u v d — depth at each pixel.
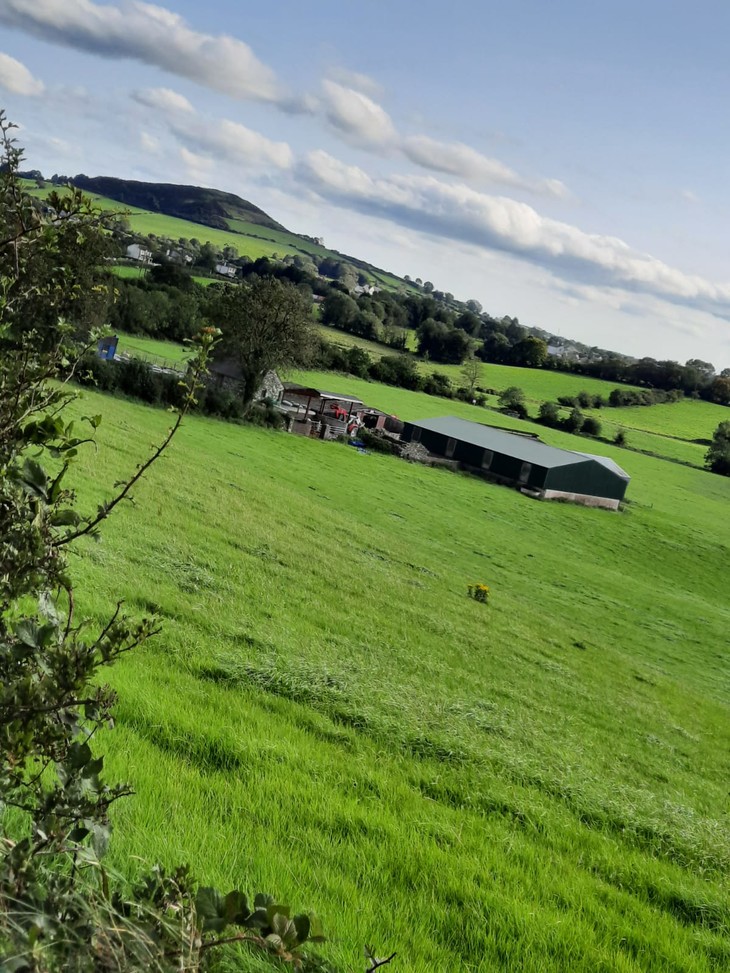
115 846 5.23
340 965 5.18
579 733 18.72
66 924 2.37
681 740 22.92
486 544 55.94
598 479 87.81
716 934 9.10
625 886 9.89
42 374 2.91
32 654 2.70
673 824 13.03
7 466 2.84
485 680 20.36
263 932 2.46
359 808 8.72
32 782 2.85
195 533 24.38
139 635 2.86
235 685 12.64
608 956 7.23
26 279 2.90
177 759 8.40
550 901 8.27
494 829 10.06
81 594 13.38
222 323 73.62
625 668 32.44
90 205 2.95
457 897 7.45
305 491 52.12
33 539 2.82
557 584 50.72
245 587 20.17
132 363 59.81
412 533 51.19
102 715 2.88
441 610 28.17
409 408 128.88
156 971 2.35
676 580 67.88
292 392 91.81
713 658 44.66
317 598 22.42
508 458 87.31
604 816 12.30
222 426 68.06
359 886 6.91
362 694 14.05
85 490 22.91
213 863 5.92
